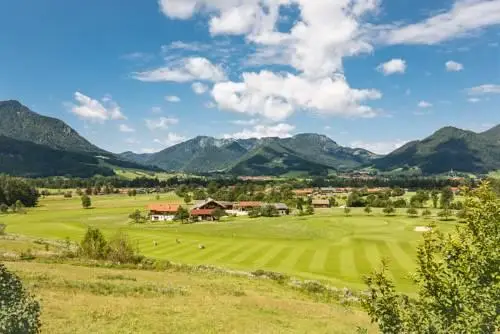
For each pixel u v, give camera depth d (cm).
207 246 10206
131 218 17638
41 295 3591
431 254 1603
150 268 6538
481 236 1549
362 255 8631
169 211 19338
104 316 3166
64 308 3250
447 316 1510
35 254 6931
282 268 7644
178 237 11919
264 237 11681
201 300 4156
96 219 18000
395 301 1608
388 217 16325
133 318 3206
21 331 1522
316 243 10412
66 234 13062
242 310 3906
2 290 1669
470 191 1653
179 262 8094
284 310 4144
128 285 4403
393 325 1563
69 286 4059
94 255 7112
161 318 3297
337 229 12750
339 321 3900
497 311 1443
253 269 7531
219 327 3225
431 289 1557
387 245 9719
